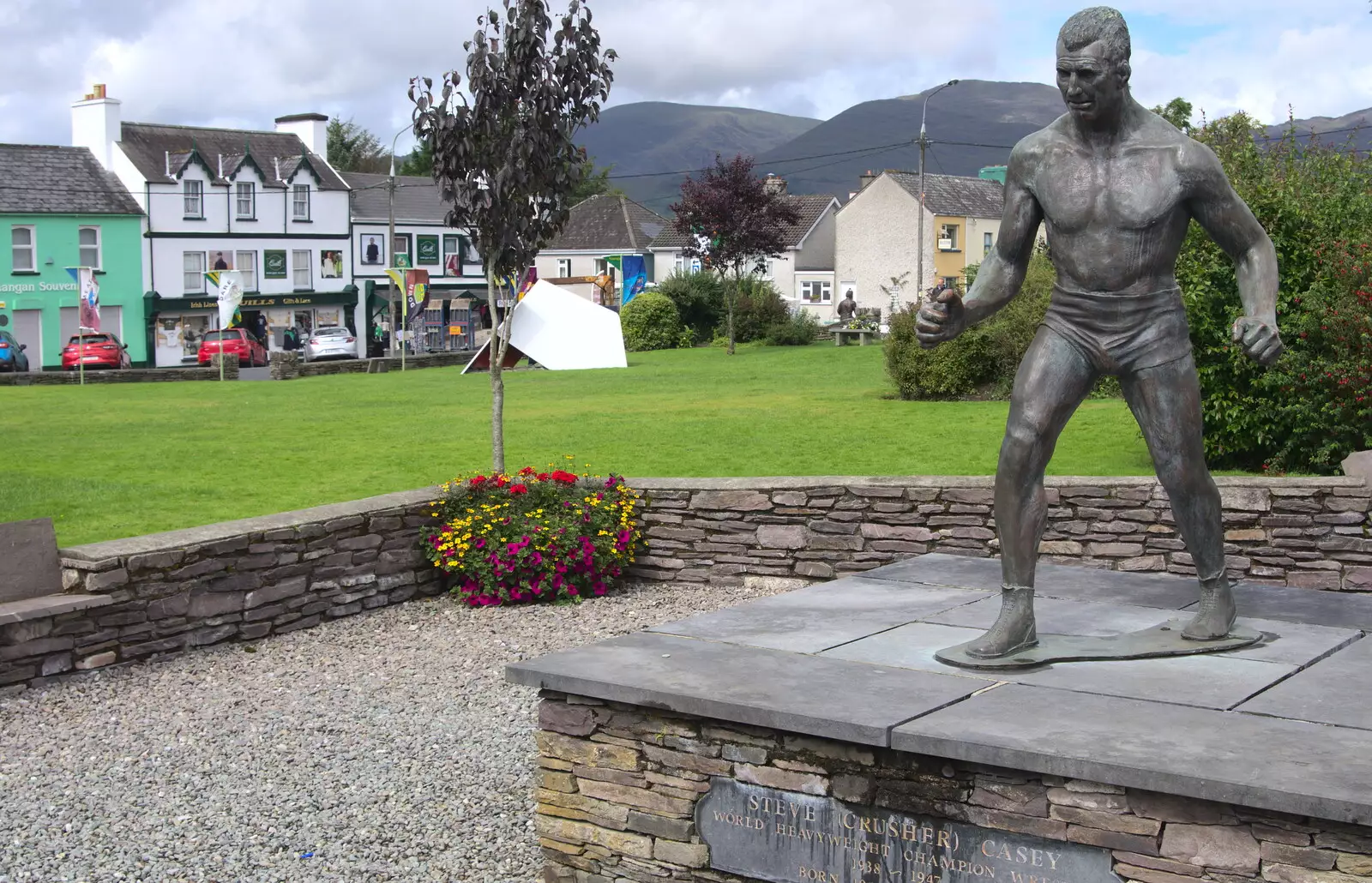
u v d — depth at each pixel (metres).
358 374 36.28
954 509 10.06
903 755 4.71
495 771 6.85
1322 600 6.54
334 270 58.81
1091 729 4.55
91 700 8.02
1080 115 5.23
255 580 9.41
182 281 53.50
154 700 8.05
